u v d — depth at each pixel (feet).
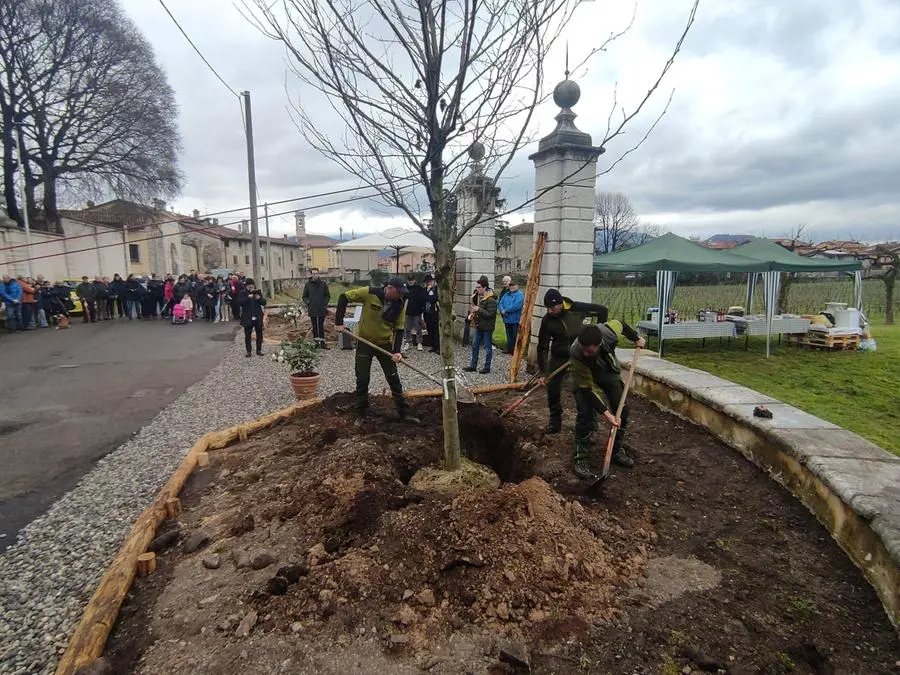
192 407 23.02
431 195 11.10
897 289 89.51
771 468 13.06
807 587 9.11
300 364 22.33
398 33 9.65
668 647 7.57
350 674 7.04
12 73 76.07
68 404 23.93
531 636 7.72
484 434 17.28
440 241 11.55
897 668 7.36
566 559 9.16
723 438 15.25
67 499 13.83
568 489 12.32
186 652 7.52
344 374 29.09
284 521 10.85
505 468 15.92
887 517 8.89
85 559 10.91
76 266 83.46
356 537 9.82
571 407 19.47
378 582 8.61
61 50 79.61
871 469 10.82
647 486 12.84
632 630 7.88
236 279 60.13
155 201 105.70
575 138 24.75
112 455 17.16
